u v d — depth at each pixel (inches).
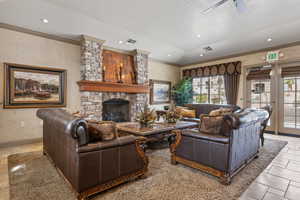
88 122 76.1
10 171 95.7
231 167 83.0
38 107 157.2
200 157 92.0
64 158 80.2
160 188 77.9
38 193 73.7
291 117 193.5
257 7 134.5
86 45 176.7
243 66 230.2
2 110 140.3
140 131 125.8
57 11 140.7
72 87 179.2
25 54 149.9
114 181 76.2
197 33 186.9
